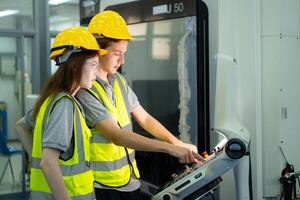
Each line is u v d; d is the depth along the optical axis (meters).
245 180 1.88
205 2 2.36
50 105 1.55
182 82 2.41
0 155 5.66
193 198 1.75
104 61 1.80
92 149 1.79
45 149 1.49
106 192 1.82
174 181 1.81
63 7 6.16
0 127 5.68
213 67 2.29
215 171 1.69
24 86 5.87
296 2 2.29
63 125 1.51
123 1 2.91
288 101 2.29
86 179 1.60
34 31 5.91
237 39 2.27
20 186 5.70
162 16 2.52
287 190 2.21
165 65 2.60
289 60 2.28
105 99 1.81
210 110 2.34
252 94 2.25
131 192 1.91
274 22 2.25
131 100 2.07
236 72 1.91
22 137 1.78
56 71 1.58
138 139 1.73
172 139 2.04
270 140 2.27
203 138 2.30
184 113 2.41
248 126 2.27
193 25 2.32
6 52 5.76
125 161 1.89
